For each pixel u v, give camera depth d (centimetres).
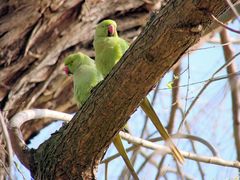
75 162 757
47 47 1068
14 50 1043
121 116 721
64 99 1134
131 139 912
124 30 1145
